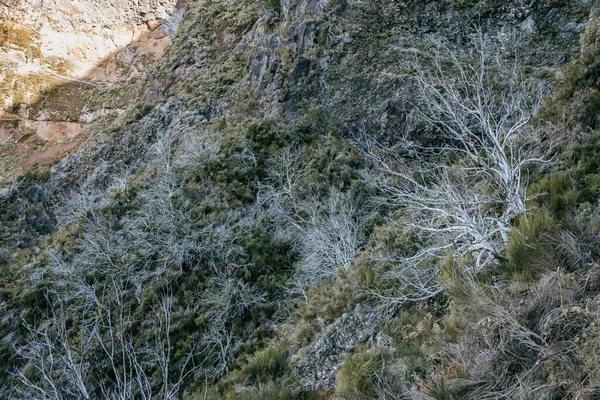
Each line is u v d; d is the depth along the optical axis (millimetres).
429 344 5793
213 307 11500
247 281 12203
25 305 14164
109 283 13242
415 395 4926
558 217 6441
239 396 6824
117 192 16406
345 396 5668
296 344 8148
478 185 8500
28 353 12445
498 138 8305
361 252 10922
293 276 11719
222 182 14820
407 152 13500
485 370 4723
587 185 6875
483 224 6699
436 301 6926
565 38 13055
